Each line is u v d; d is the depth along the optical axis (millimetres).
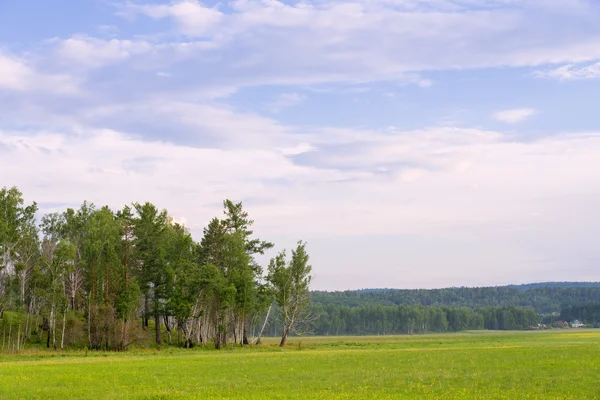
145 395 34656
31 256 110000
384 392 35969
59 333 101500
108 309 95625
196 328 110938
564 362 50812
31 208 109000
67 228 119000
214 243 111375
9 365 60469
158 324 104875
